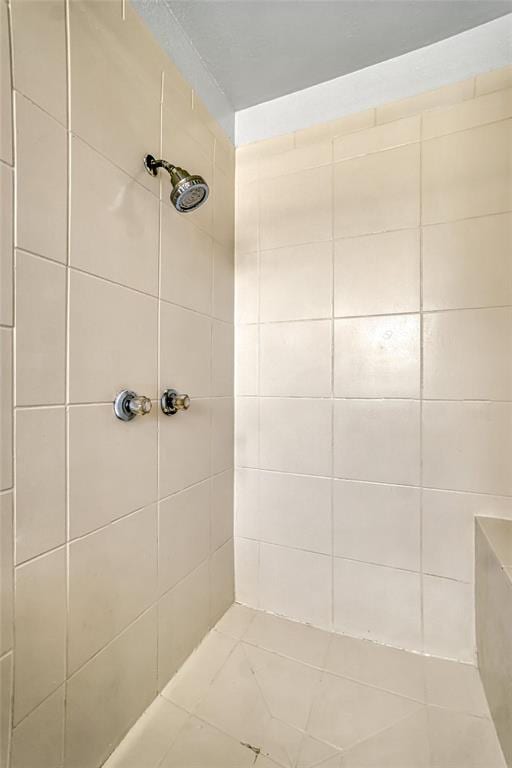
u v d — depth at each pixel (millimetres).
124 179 722
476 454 901
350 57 966
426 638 949
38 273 555
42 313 562
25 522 541
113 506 705
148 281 793
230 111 1125
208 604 1029
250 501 1144
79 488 631
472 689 838
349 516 1025
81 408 633
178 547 905
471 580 905
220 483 1089
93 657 662
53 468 584
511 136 870
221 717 776
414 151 953
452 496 923
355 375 1015
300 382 1080
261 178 1128
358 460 1015
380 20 862
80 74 620
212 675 885
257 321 1133
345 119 1026
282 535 1105
